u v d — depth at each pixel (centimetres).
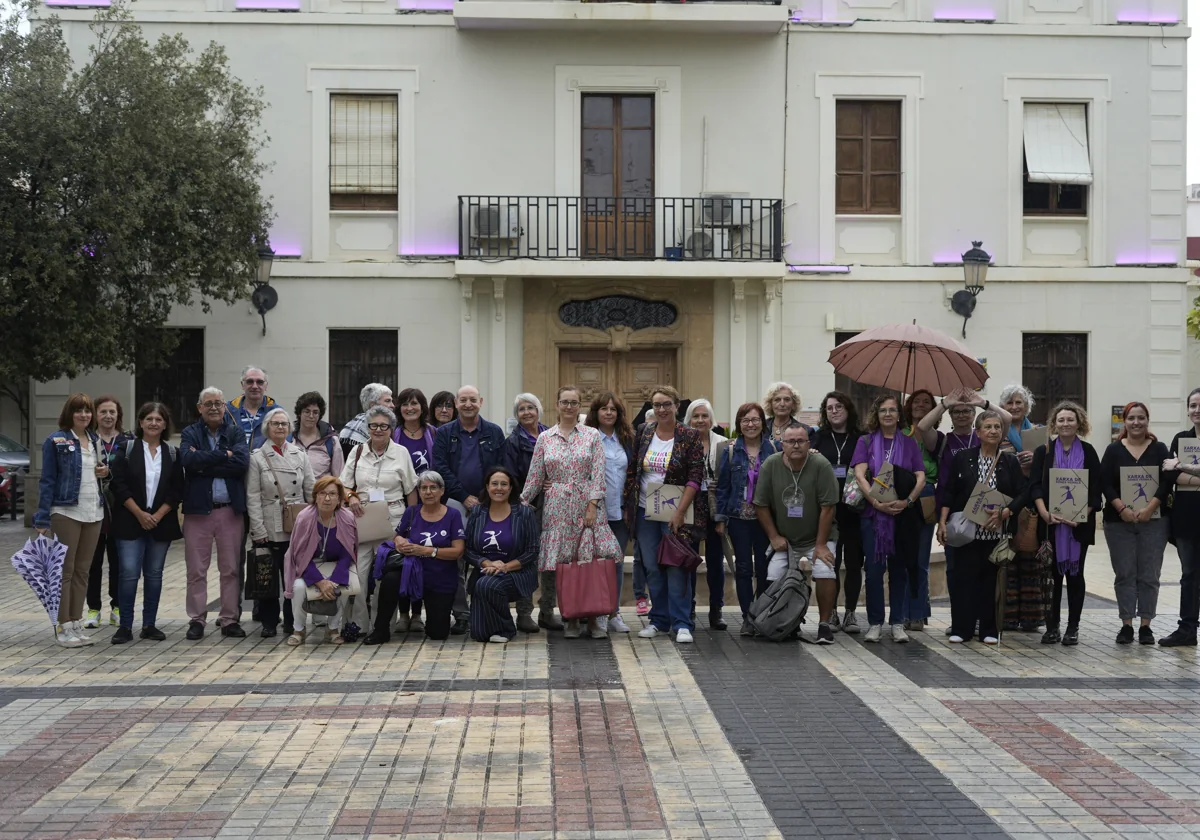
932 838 531
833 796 588
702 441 999
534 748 669
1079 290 2009
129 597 980
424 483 983
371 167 1978
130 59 1709
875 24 1991
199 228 1770
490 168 1981
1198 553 970
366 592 988
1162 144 2017
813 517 983
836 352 1069
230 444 996
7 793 596
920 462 984
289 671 872
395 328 1975
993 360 2003
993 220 2005
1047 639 984
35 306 1681
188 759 651
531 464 1002
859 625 1056
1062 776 619
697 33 1984
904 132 1998
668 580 1005
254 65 1961
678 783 607
